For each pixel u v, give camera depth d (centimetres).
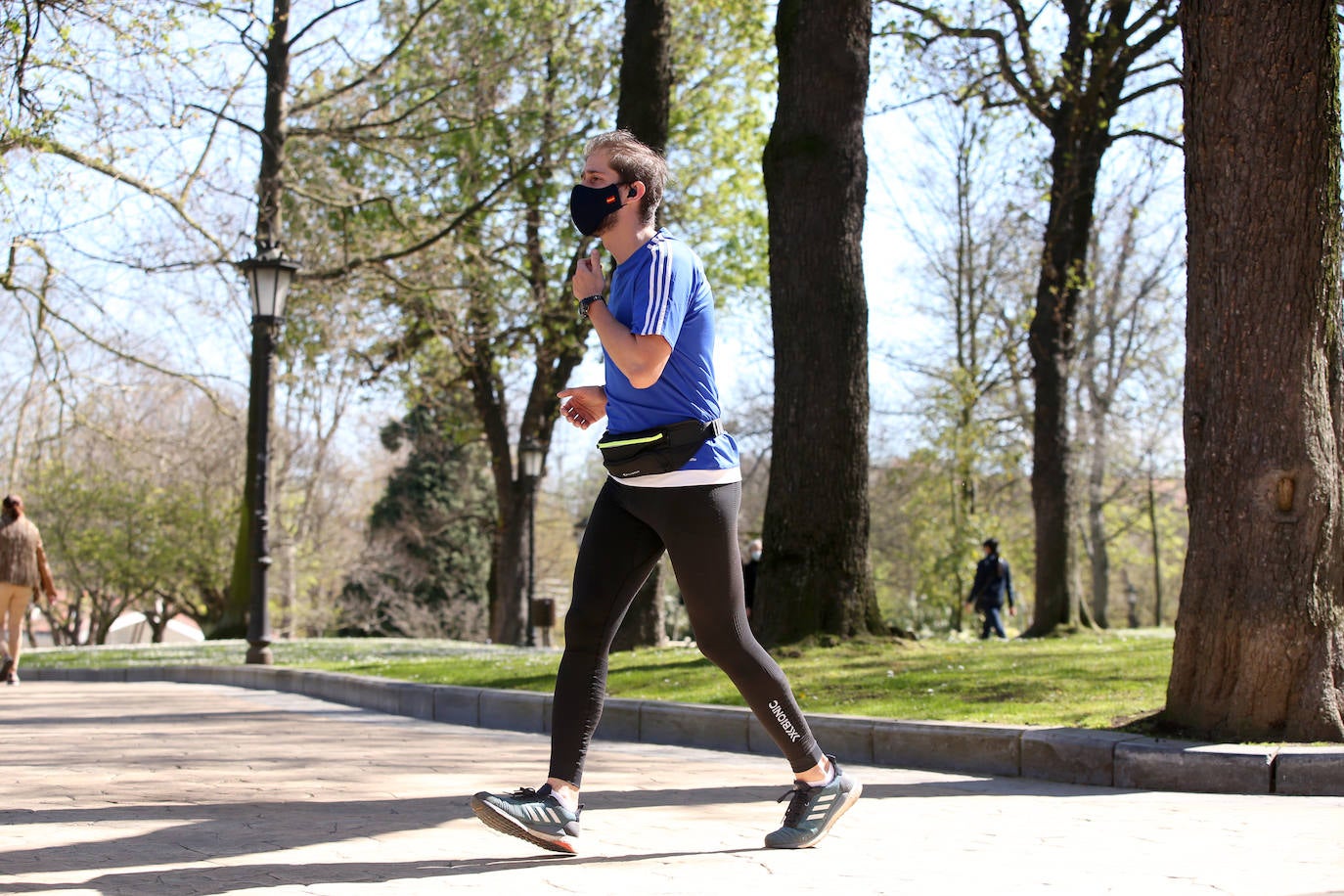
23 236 1747
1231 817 507
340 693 1209
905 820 497
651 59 1545
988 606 2333
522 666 1195
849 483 1166
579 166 2484
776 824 477
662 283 382
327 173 2350
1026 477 3369
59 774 605
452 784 589
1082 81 1834
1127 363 3491
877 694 866
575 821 398
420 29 2402
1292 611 645
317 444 4156
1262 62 661
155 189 1984
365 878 360
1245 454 663
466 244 2394
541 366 2869
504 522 3200
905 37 1964
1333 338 673
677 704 840
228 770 630
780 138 1189
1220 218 673
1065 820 499
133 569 3838
